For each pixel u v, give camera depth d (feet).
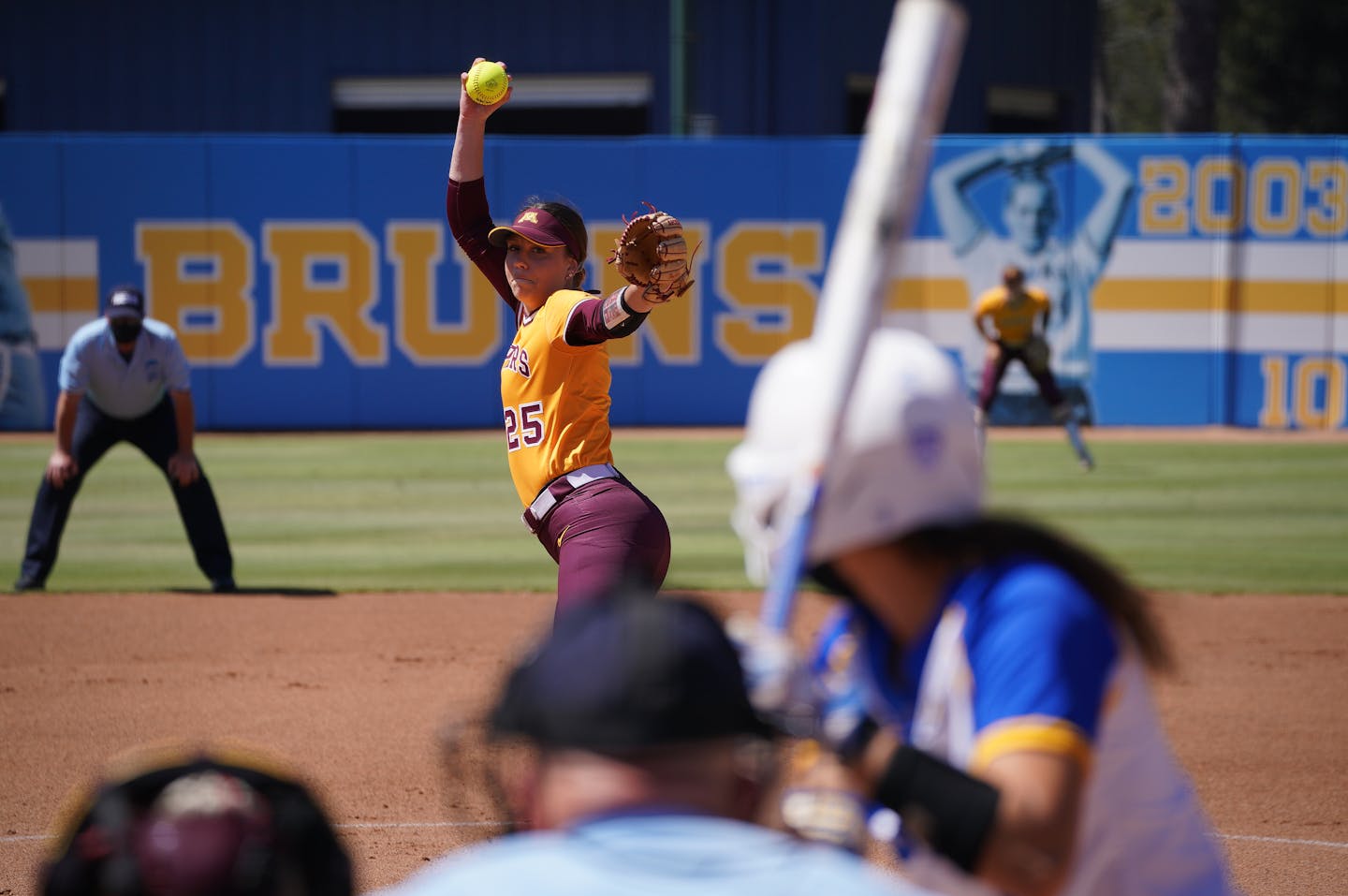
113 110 304.30
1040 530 24.73
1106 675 23.40
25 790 71.67
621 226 240.94
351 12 305.12
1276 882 60.34
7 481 187.11
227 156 238.89
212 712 86.28
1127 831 25.08
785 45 298.35
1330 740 81.92
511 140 239.71
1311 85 423.23
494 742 20.40
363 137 239.71
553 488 68.80
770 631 23.12
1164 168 240.73
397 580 127.85
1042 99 340.39
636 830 18.57
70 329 238.68
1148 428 244.01
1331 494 174.81
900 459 24.23
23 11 301.84
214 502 121.29
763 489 25.38
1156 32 513.86
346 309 241.96
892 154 23.24
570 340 67.10
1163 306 242.58
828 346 23.57
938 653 24.17
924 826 23.04
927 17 23.40
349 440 230.89
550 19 305.12
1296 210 241.14
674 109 258.16
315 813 20.27
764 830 20.02
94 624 109.81
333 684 92.73
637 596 20.01
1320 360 242.37
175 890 18.31
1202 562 133.80
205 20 303.68
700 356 244.63
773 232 241.96
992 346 196.54
